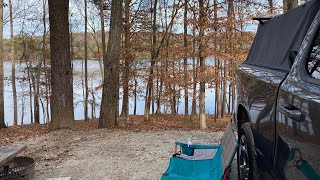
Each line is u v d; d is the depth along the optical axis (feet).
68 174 19.03
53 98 40.24
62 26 39.70
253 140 11.37
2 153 16.12
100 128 41.75
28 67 100.42
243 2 49.47
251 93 11.67
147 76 66.18
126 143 27.48
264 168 10.08
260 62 13.26
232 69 45.52
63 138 31.73
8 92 115.96
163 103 74.79
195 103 76.07
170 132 33.83
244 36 45.80
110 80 43.50
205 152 18.34
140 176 18.21
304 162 6.96
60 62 39.78
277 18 12.39
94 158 22.61
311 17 9.32
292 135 7.61
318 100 6.59
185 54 49.60
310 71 7.97
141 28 67.67
